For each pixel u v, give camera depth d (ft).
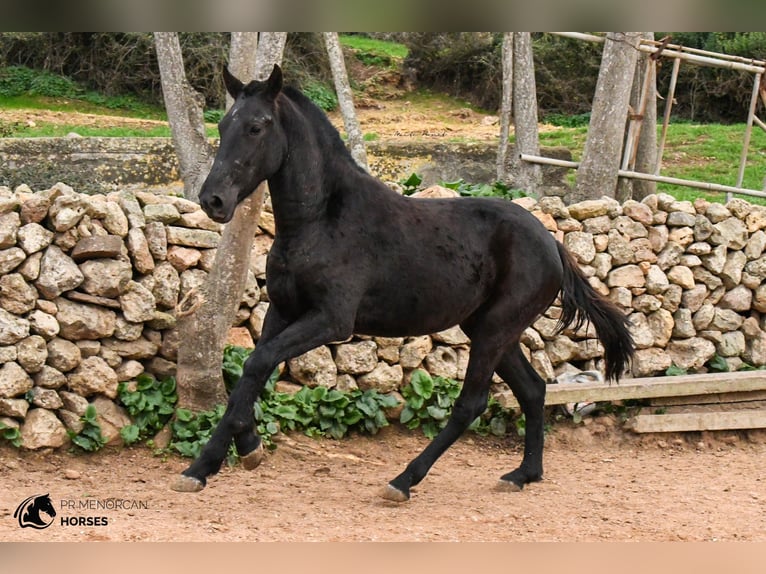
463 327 25.18
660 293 34.45
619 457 30.22
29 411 25.79
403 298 22.35
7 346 25.46
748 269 35.58
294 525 20.49
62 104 77.71
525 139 45.03
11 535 18.56
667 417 31.22
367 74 93.61
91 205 26.81
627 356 25.89
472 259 23.30
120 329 27.14
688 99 85.30
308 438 28.84
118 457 26.32
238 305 27.43
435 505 23.26
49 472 25.00
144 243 27.86
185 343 27.14
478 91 91.25
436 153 51.93
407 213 22.65
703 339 34.94
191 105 36.14
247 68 27.22
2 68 79.25
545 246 24.34
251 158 19.95
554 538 20.22
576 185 39.78
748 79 81.10
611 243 34.01
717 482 27.14
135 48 80.84
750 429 32.12
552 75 86.07
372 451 29.22
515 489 25.14
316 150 21.31
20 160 44.93
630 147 40.27
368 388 30.50
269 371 20.54
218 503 22.81
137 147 46.60
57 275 26.05
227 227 26.73
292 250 21.16
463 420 23.54
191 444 26.58
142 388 27.45
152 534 18.86
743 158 41.39
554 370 33.42
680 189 59.72
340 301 21.22
